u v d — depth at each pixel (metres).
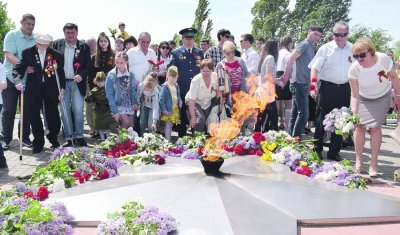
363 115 5.86
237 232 2.68
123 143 5.77
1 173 6.19
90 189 3.63
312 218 2.96
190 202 3.16
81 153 4.91
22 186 3.93
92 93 8.45
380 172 6.37
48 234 2.71
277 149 5.12
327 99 6.83
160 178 3.85
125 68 7.70
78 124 8.08
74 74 7.96
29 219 2.75
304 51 7.15
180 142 6.00
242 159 4.82
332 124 5.37
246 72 7.57
